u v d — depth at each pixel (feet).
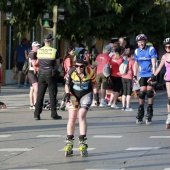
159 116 152.87
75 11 208.54
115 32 225.97
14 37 232.12
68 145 96.63
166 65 127.34
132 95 207.62
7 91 224.94
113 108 172.76
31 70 161.99
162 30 273.95
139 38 133.08
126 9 221.66
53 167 88.38
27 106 174.60
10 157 96.63
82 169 86.58
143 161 92.07
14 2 215.92
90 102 96.73
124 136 117.50
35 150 102.68
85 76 96.27
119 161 92.27
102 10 223.92
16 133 121.60
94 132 122.83
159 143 108.78
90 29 219.82
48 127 130.41
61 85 263.29
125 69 166.40
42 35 292.81
